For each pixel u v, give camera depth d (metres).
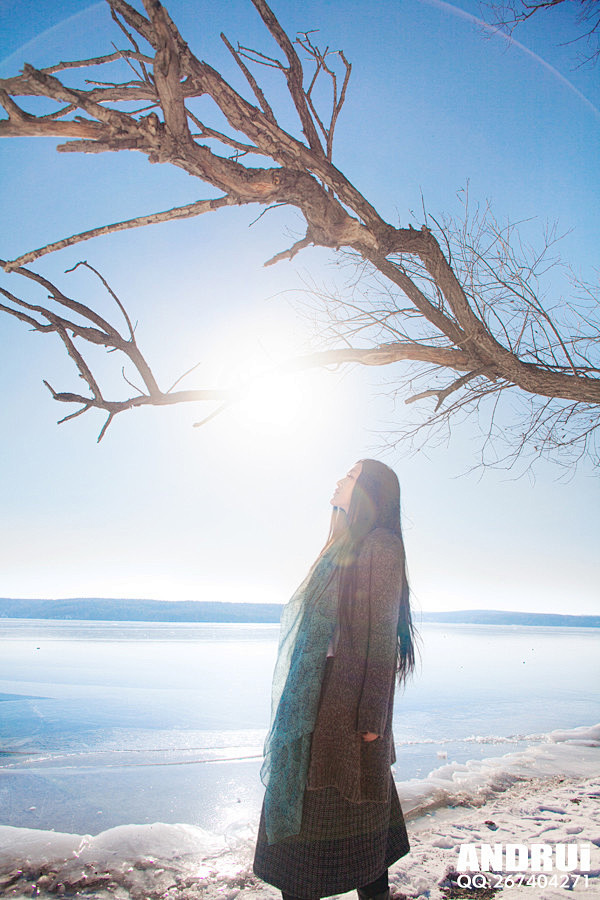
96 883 2.78
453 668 18.36
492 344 3.24
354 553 1.87
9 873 2.87
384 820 1.74
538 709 10.09
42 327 2.29
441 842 3.40
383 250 3.00
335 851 1.62
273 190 2.30
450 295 3.21
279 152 2.37
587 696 12.13
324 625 1.79
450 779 5.05
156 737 7.14
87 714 8.66
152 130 1.82
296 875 1.61
